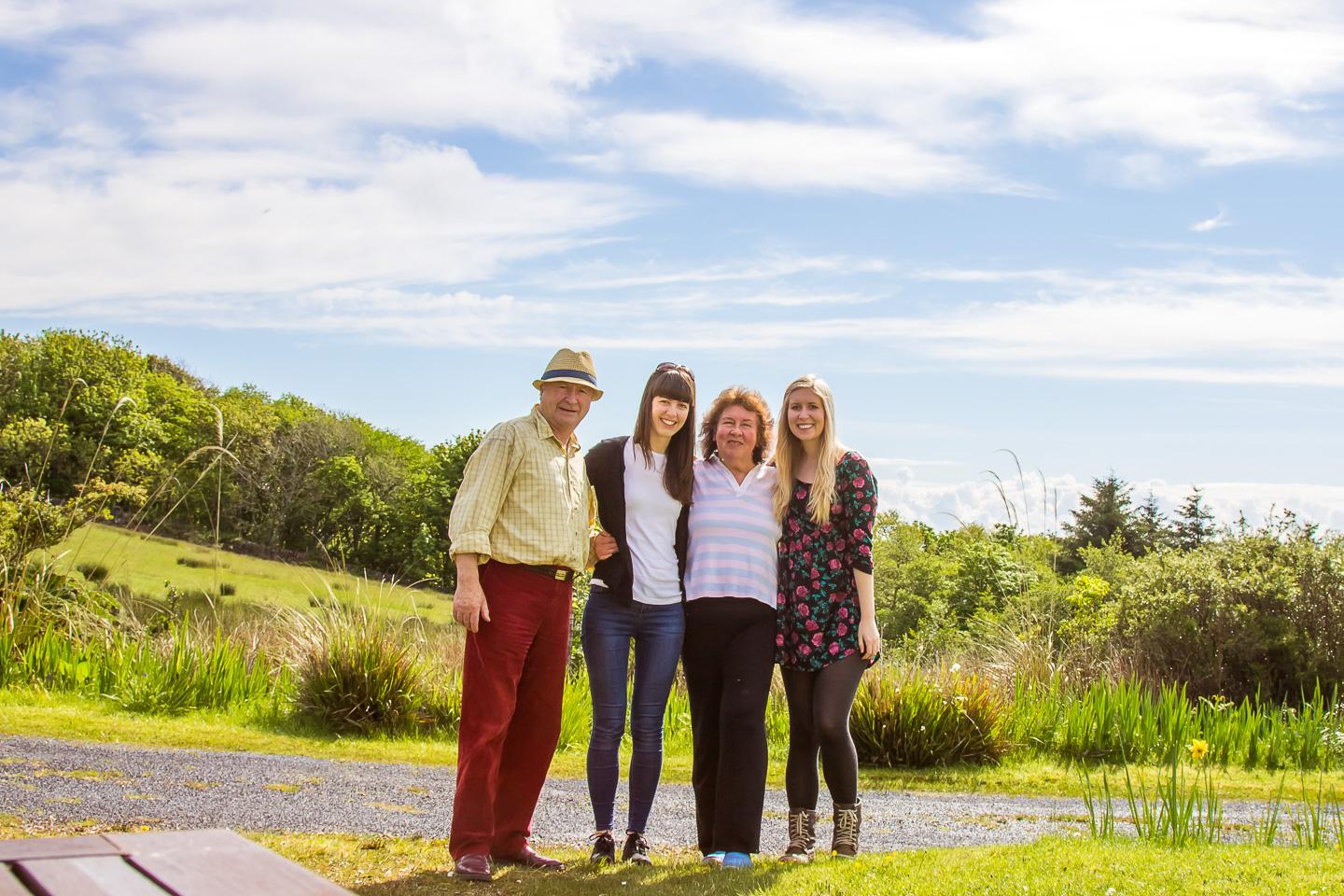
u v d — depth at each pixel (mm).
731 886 3592
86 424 43844
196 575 29250
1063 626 12750
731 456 4547
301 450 50719
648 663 4367
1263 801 7258
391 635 9289
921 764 8523
